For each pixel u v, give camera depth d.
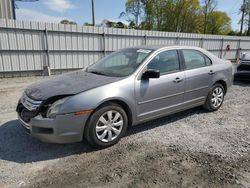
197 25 48.62
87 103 3.26
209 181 2.78
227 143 3.80
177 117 5.01
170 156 3.35
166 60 4.30
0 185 2.68
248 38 21.55
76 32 11.88
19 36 10.40
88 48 12.48
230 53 20.47
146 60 4.01
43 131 3.18
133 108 3.77
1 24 9.85
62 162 3.20
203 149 3.58
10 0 12.69
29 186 2.67
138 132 4.20
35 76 11.05
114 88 3.52
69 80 3.80
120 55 4.52
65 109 3.14
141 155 3.38
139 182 2.75
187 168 3.05
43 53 11.20
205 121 4.80
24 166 3.09
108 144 3.59
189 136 4.05
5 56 10.27
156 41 15.06
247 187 2.68
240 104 6.12
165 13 47.03
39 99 3.24
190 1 46.41
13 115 5.08
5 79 10.10
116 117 3.62
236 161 3.24
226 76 5.46
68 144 3.70
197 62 4.91
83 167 3.07
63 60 11.87
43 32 10.99
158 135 4.08
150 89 3.93
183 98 4.55
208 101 5.20
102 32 12.70
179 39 16.31
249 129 4.41
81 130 3.29
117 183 2.73
